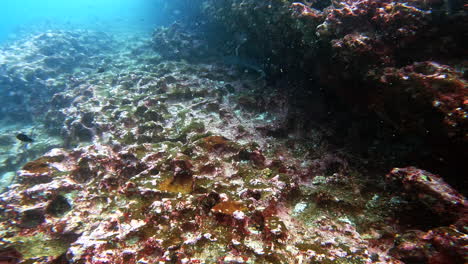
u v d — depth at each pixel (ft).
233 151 14.84
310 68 18.04
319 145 16.56
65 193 13.15
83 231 11.10
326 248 9.17
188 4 54.60
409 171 10.19
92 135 21.48
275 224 9.57
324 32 14.49
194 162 13.58
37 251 10.43
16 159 26.05
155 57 40.98
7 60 40.50
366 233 10.12
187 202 10.65
